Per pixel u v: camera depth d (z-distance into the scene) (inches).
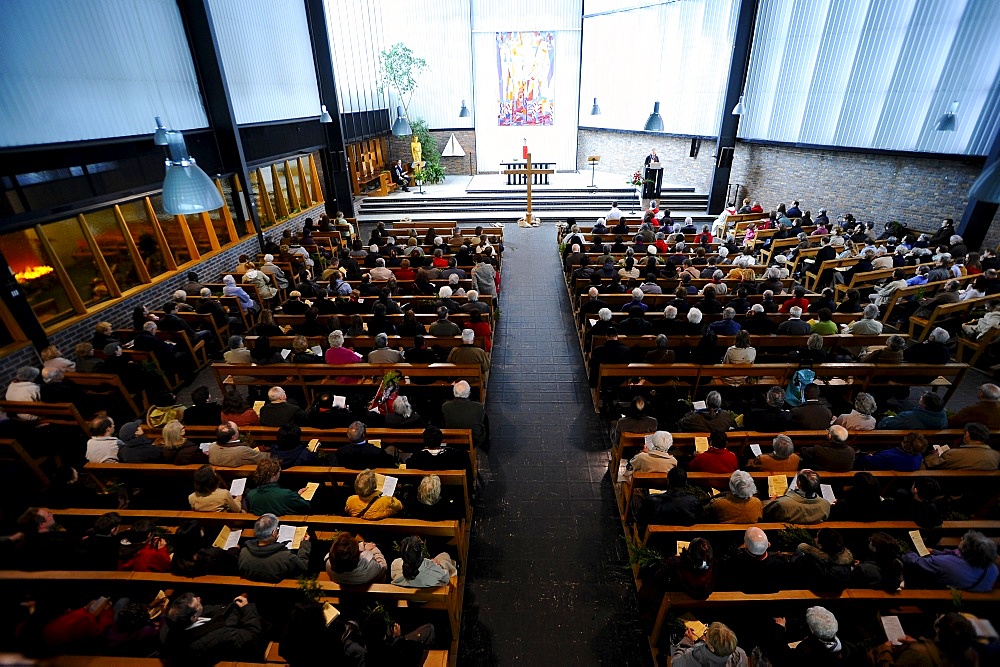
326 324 307.3
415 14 813.2
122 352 264.7
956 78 432.5
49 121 289.4
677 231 518.3
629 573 184.9
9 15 266.2
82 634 125.1
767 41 593.0
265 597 138.9
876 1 479.5
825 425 201.5
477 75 853.2
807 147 569.0
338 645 119.0
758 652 115.5
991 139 414.9
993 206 409.4
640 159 816.3
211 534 163.5
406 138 872.9
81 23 308.7
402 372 249.0
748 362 242.1
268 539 136.6
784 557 138.6
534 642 162.2
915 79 462.3
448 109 880.3
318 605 119.3
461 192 780.0
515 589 179.5
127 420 264.7
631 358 261.3
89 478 193.5
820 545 134.0
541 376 310.7
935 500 184.7
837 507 158.7
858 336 265.3
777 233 484.7
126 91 345.4
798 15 552.4
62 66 296.7
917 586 135.6
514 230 639.8
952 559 132.0
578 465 237.8
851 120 522.9
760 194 652.1
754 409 212.8
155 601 140.5
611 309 338.6
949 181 450.0
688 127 717.9
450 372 246.5
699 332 272.8
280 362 254.7
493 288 371.2
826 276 403.5
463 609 172.9
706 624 137.7
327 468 177.6
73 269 316.8
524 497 219.6
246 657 123.1
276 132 544.1
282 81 550.3
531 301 420.8
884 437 197.3
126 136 346.0
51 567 144.7
